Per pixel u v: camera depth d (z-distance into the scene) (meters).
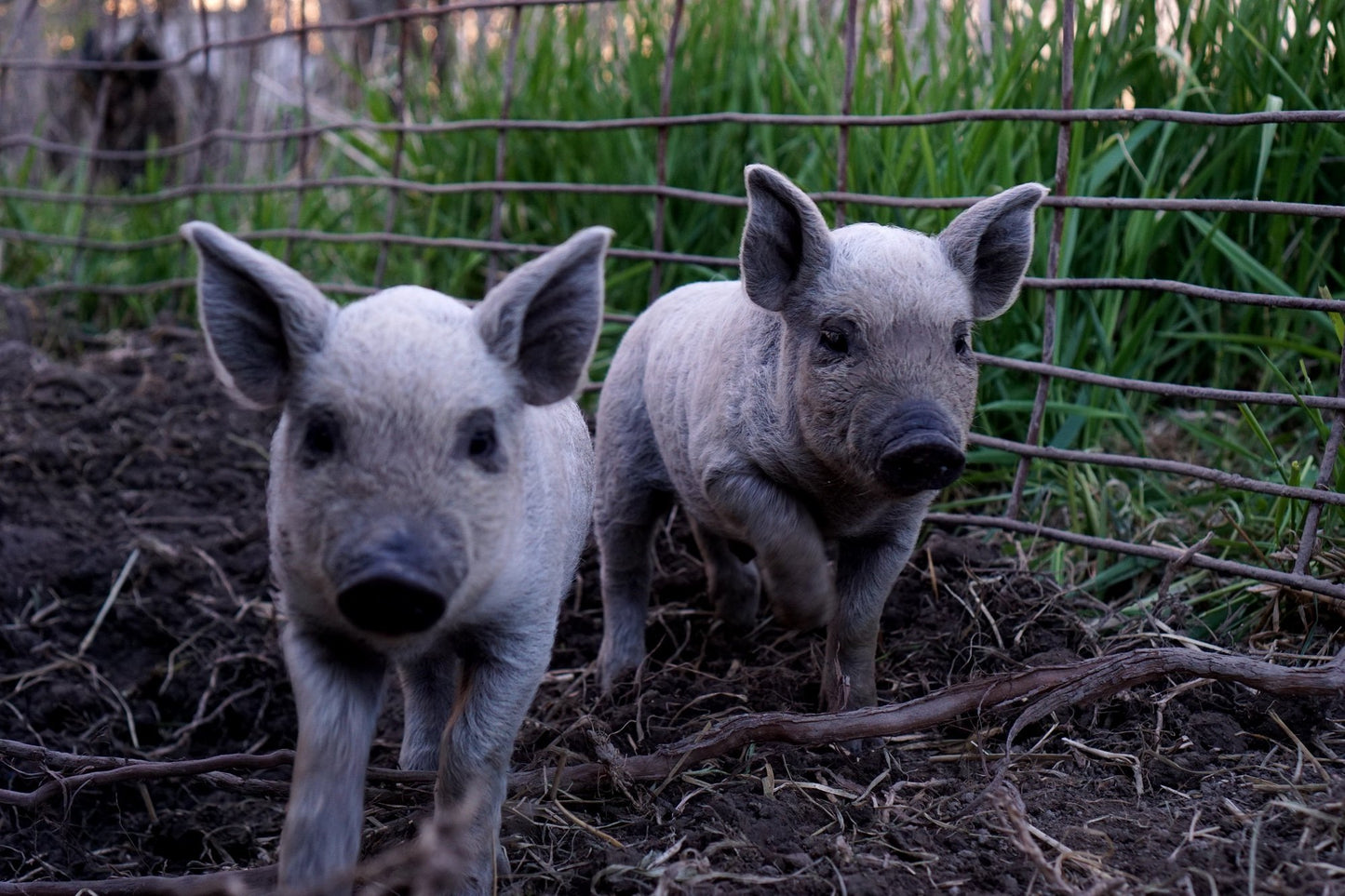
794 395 0.93
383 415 0.72
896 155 1.39
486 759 0.80
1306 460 1.12
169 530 1.33
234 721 1.15
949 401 0.89
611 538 1.11
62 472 1.41
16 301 1.84
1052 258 1.19
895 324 0.89
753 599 1.13
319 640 0.78
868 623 0.98
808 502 0.98
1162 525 1.18
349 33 2.60
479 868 0.80
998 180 1.31
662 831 0.87
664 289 1.54
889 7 1.59
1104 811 0.86
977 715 0.95
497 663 0.81
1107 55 1.36
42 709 1.12
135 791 1.08
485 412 0.75
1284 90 1.29
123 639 1.20
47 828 1.00
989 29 1.56
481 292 1.70
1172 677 0.97
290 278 0.76
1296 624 1.05
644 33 1.64
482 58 1.91
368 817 0.91
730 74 1.58
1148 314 1.25
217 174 2.33
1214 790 0.88
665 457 1.07
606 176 1.61
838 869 0.82
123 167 2.58
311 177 2.09
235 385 0.77
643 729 0.99
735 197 1.33
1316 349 1.19
